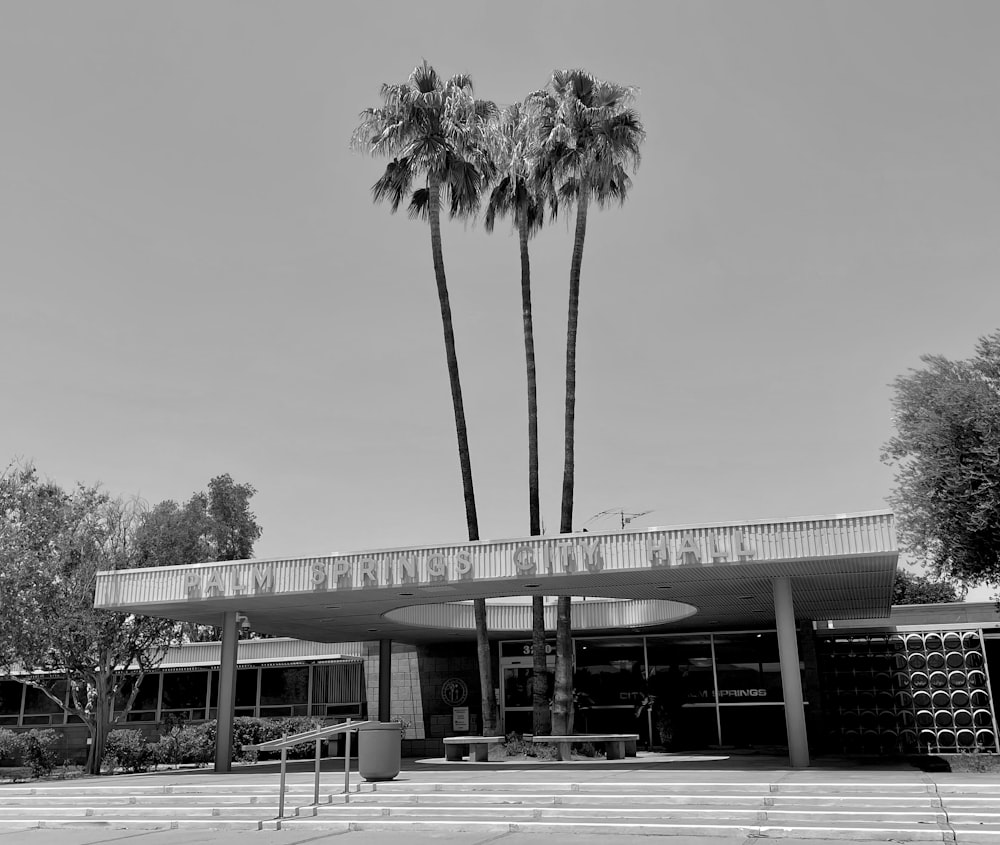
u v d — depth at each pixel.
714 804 12.98
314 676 34.16
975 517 20.69
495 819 12.30
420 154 27.27
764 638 27.58
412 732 31.73
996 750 24.77
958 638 25.88
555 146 27.06
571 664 24.77
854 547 16.83
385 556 19.62
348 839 11.15
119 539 27.81
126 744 27.17
